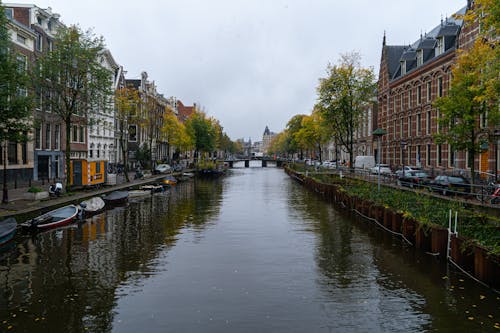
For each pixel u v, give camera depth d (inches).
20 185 1211.2
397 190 920.3
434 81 1562.5
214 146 3491.6
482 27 521.3
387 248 629.3
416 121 1744.6
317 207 1123.3
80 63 1045.2
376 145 2411.4
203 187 1813.5
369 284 463.5
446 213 582.9
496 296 417.4
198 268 529.0
